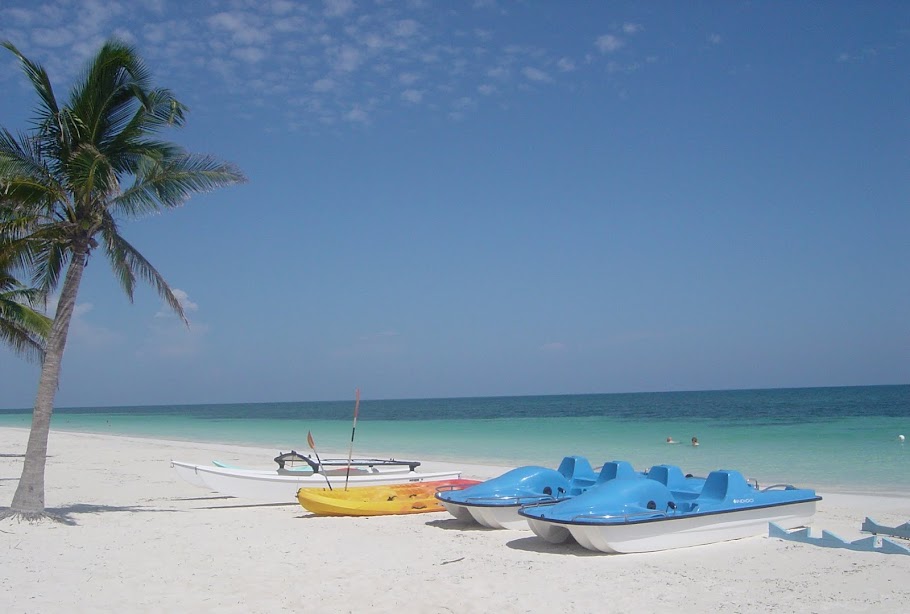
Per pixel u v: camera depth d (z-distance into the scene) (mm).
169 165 12883
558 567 8906
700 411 66812
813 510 11250
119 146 12891
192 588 7957
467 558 9453
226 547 10172
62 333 12438
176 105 12609
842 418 47375
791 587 7902
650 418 56406
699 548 9875
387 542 10562
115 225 13039
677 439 34125
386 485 15164
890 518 12602
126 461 26000
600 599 7512
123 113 12922
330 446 34906
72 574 8547
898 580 8117
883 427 38219
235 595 7676
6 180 11555
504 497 11555
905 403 71250
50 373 12359
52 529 11352
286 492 15039
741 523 10461
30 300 22438
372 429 53094
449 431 46938
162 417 102312
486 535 11070
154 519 12703
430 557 9516
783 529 10617
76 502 15211
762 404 79312
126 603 7371
